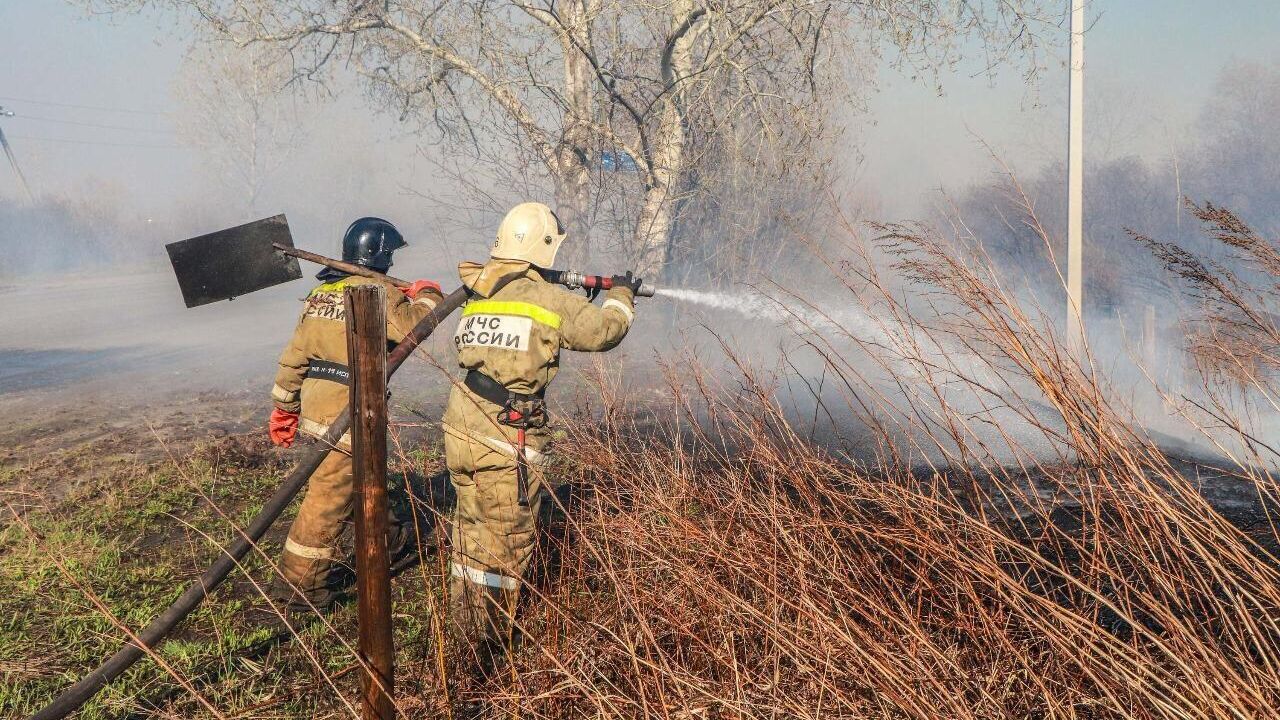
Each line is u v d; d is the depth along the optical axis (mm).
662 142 10648
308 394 3531
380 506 2131
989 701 2205
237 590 3824
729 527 2777
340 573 3832
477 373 3090
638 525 2721
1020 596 2316
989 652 2420
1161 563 2645
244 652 3246
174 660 3143
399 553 4059
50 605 3635
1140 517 2529
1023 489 4141
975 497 2914
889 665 2174
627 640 2365
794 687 2361
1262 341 3496
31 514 4738
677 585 2650
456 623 2953
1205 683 1948
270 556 4160
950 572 2555
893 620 2281
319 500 3488
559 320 3074
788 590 2518
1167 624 2178
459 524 3166
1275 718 1891
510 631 2703
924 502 2713
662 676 2391
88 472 5652
